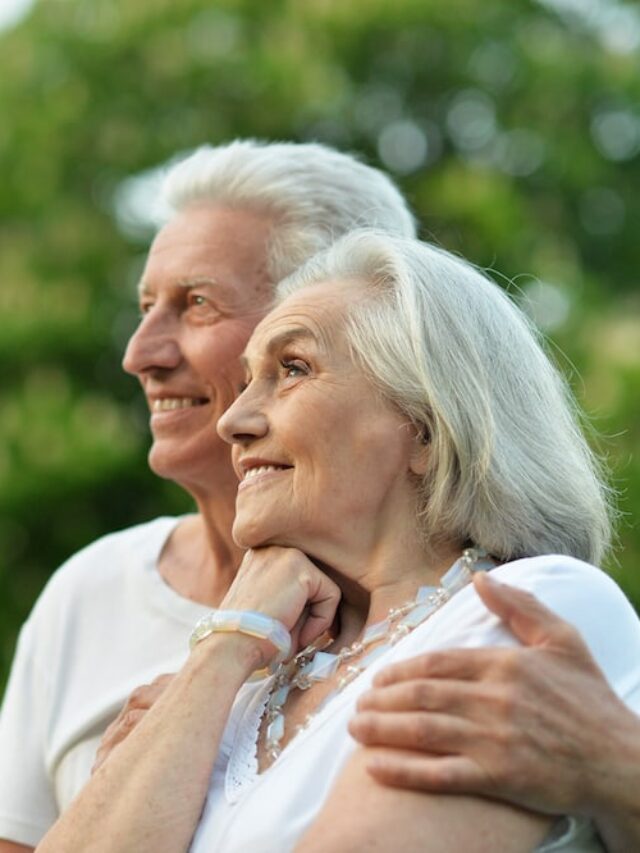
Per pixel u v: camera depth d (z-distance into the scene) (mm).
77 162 8430
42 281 7984
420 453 2410
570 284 7762
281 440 2443
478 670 2031
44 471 7113
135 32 8594
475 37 8922
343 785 2070
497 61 8961
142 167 8375
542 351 2566
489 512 2387
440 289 2463
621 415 6926
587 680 2049
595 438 2889
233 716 2457
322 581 2439
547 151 8641
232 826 2205
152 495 7375
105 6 8758
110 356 7855
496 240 7656
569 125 8812
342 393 2414
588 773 2000
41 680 3336
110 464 7191
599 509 2512
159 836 2234
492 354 2445
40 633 3391
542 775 1985
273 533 2453
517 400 2449
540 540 2422
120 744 2357
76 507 7238
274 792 2201
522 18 9211
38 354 7664
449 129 8758
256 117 8398
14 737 3316
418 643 2242
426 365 2387
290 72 8367
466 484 2387
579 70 8953
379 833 1985
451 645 2172
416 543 2410
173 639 3209
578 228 8648
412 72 8812
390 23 8734
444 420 2371
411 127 8719
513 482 2389
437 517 2387
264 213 3248
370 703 2066
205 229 3242
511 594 2107
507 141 8719
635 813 2021
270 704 2412
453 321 2432
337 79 8570
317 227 3252
